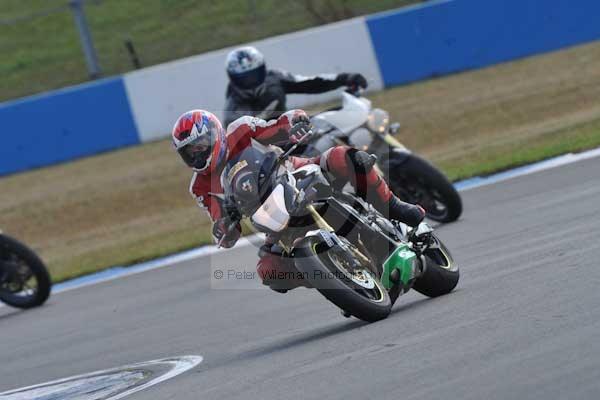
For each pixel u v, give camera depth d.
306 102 58.78
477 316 18.92
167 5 80.56
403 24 63.34
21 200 58.56
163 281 35.16
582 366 14.35
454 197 32.38
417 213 21.66
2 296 35.72
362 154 21.36
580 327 16.38
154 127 63.66
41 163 63.72
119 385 20.92
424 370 15.85
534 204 32.31
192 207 52.41
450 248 28.77
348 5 72.31
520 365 15.02
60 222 54.62
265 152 21.08
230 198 20.89
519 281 21.41
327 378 16.80
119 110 63.66
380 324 20.36
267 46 62.62
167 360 22.67
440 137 54.41
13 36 87.62
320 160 21.52
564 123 50.12
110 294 35.06
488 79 61.16
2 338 31.34
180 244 41.91
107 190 56.94
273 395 16.53
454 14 63.47
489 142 50.88
